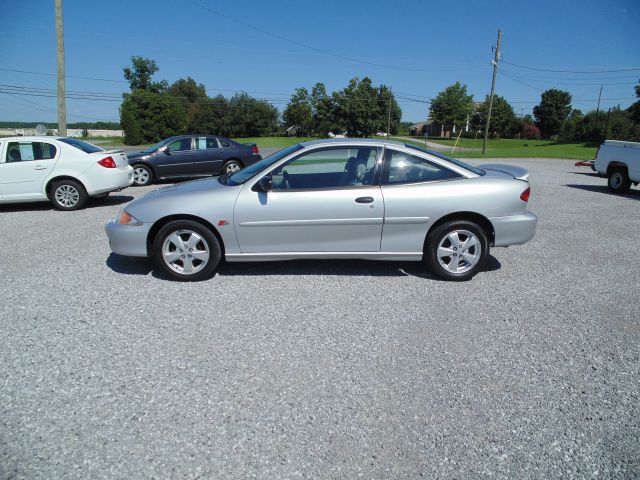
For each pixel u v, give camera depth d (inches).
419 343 136.1
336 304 164.4
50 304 163.0
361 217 181.2
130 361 125.0
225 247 184.4
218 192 183.0
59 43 697.0
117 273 196.9
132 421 100.2
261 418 101.6
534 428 99.0
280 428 98.3
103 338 137.8
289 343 135.5
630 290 181.0
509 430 98.3
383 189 182.2
